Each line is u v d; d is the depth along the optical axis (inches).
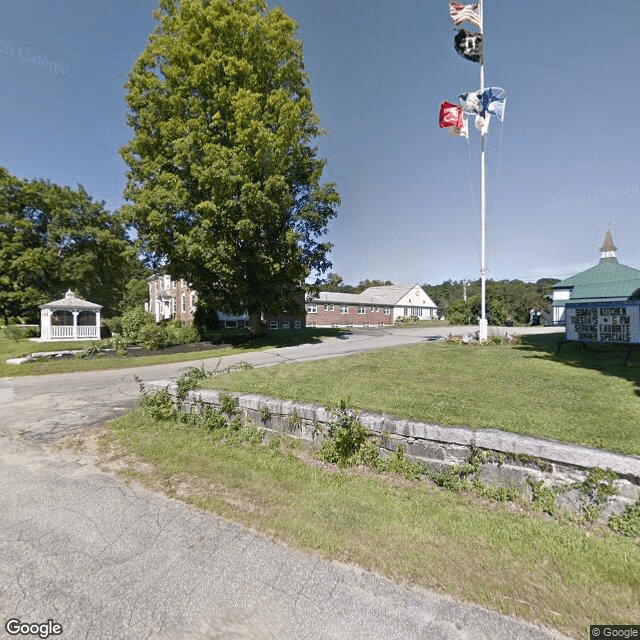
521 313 1571.1
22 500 140.3
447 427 151.4
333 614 86.0
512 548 109.3
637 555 105.2
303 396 207.8
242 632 81.5
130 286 1818.4
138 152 677.3
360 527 120.3
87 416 259.9
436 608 88.0
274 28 656.4
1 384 414.6
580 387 217.8
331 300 1809.8
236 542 112.8
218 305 786.8
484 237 450.6
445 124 440.8
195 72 608.4
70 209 1262.3
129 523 123.9
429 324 1333.7
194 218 652.1
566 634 81.3
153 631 82.2
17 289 1170.0
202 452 185.0
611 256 946.7
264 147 594.2
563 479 127.0
